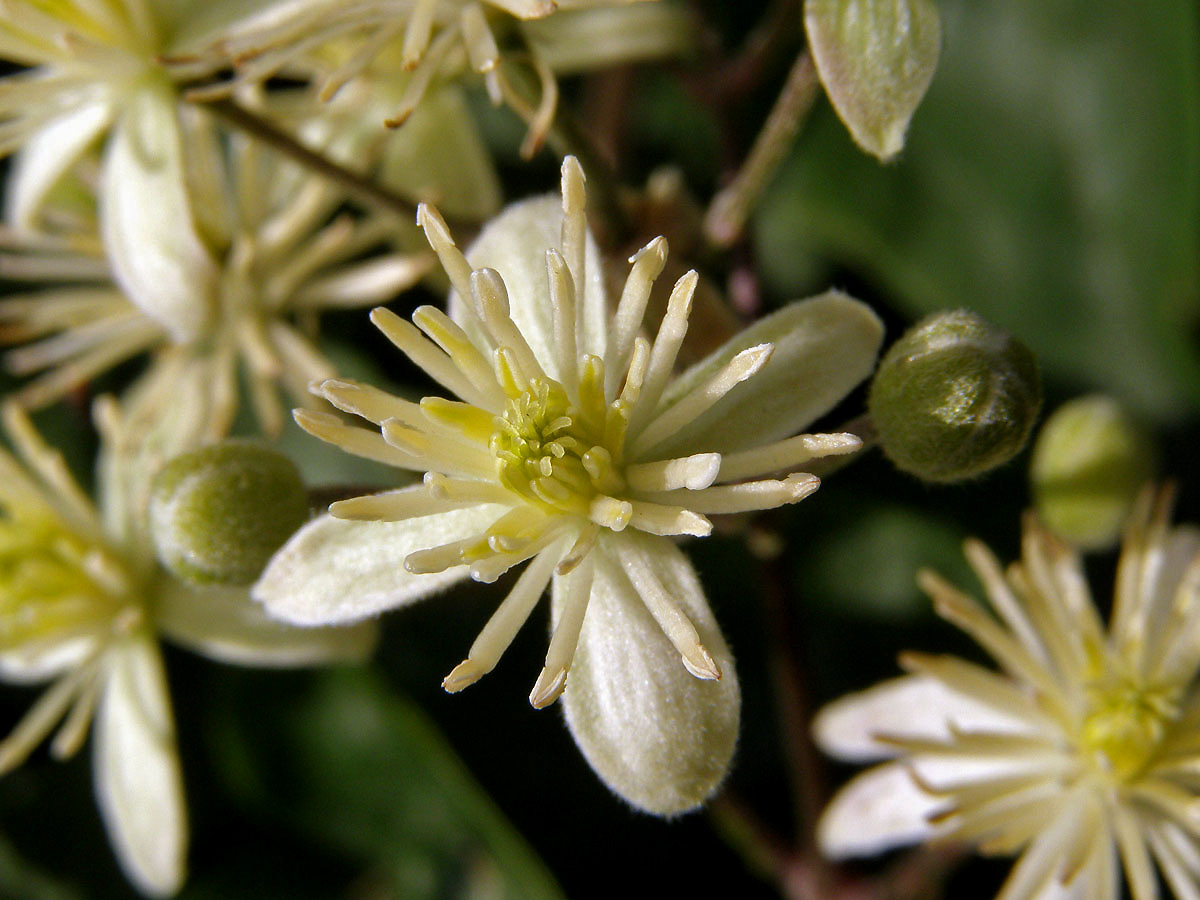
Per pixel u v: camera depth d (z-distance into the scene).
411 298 0.09
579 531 0.06
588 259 0.06
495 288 0.06
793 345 0.06
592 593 0.06
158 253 0.07
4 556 0.08
